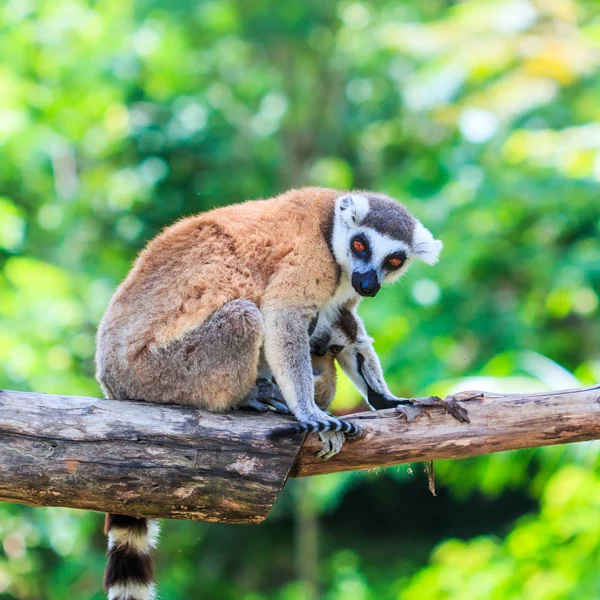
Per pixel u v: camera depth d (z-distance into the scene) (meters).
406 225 7.11
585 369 9.06
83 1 14.28
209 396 5.82
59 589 12.54
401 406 5.52
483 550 11.25
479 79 13.48
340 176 18.27
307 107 19.36
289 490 16.55
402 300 12.70
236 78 18.11
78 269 14.27
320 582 17.56
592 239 12.74
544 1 12.80
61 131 14.19
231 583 17.53
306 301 6.07
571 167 11.51
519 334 12.85
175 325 5.88
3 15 13.53
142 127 16.34
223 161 16.89
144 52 14.73
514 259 13.23
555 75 12.53
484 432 5.43
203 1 16.06
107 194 15.45
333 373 6.59
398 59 17.77
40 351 11.19
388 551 18.83
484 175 12.82
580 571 9.66
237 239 6.07
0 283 11.86
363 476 18.16
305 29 18.33
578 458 8.74
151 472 4.92
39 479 4.87
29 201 14.52
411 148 17.41
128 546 5.90
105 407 5.07
